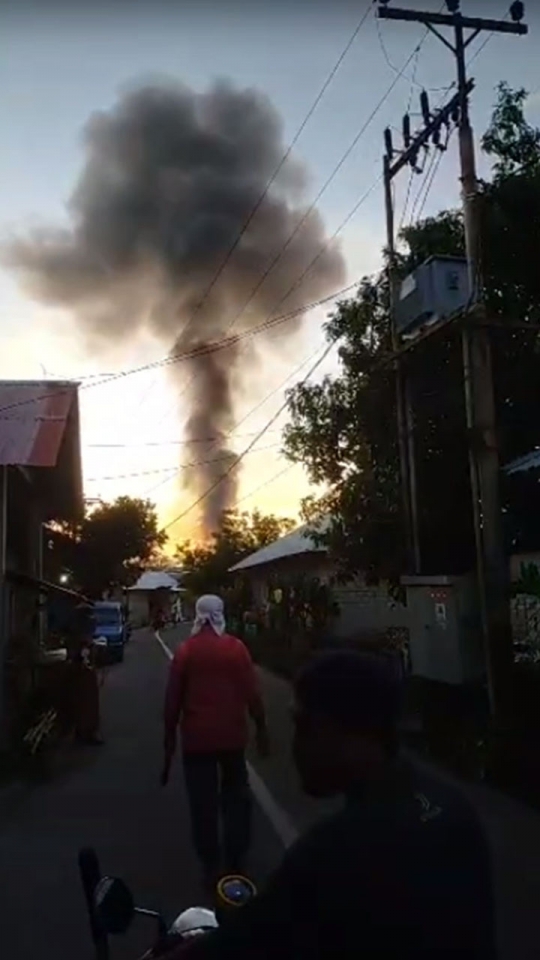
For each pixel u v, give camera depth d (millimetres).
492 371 12180
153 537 53812
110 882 2729
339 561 16406
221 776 6613
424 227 14297
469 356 11188
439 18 11586
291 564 32281
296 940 1928
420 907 1898
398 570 15273
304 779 2148
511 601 13008
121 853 7762
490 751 9688
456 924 1929
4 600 13352
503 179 12148
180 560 72688
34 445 12914
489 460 11062
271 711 17625
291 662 23359
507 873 6844
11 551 17641
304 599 25688
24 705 13047
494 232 12062
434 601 12070
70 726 14492
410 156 13688
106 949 2916
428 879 1925
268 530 51812
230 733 6461
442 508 13789
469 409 11164
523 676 10656
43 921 6133
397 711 2139
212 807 6422
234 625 39219
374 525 15180
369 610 23609
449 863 1969
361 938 1881
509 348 12930
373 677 2123
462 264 11945
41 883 6941
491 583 10898
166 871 7219
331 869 1920
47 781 10984
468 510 13773
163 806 9609
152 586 71625
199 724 6441
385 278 15336
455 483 13719
